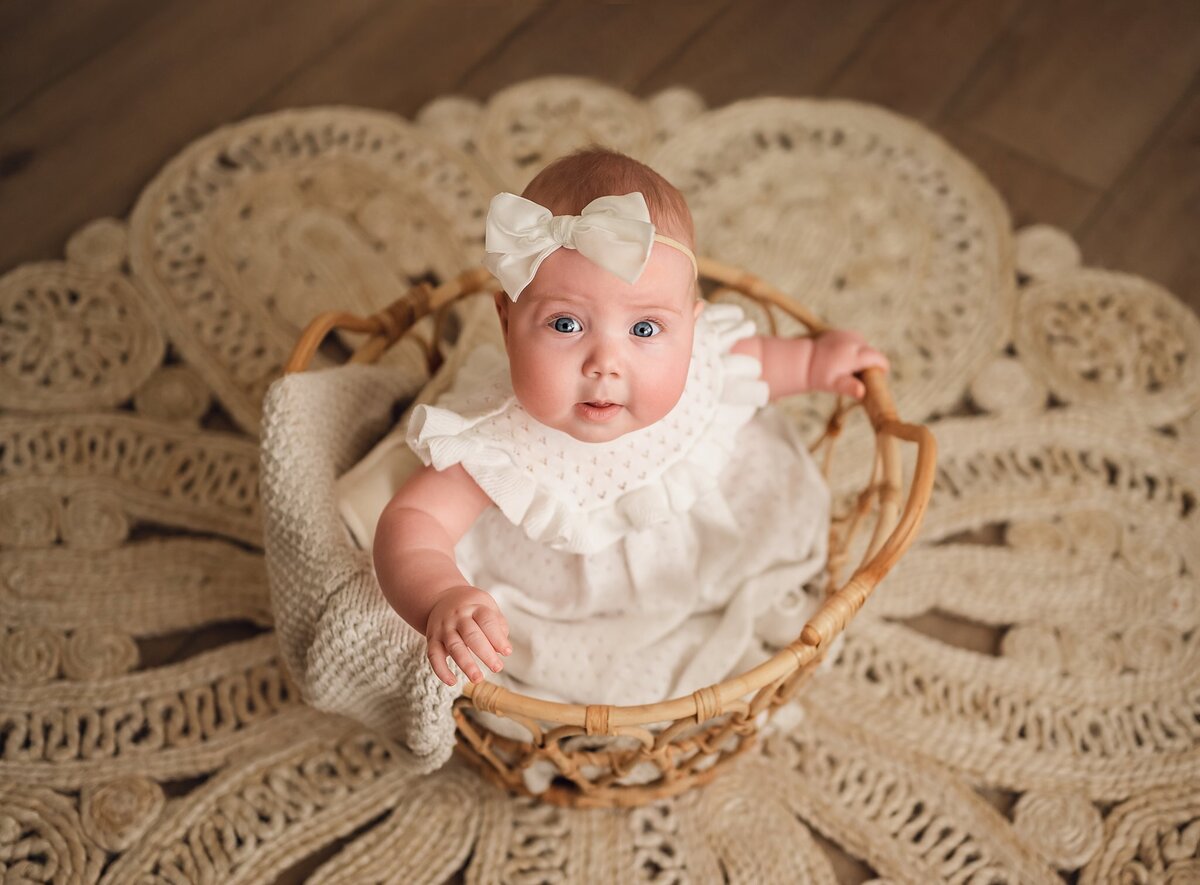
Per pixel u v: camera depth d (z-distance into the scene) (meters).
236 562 1.46
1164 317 1.70
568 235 0.97
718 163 1.85
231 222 1.76
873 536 1.15
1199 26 2.04
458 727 1.21
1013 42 2.03
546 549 1.21
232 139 1.86
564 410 1.04
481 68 1.98
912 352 1.67
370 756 1.32
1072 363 1.65
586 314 1.00
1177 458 1.56
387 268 1.73
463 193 1.82
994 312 1.70
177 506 1.50
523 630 1.20
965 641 1.44
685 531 1.24
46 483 1.50
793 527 1.26
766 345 1.32
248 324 1.66
